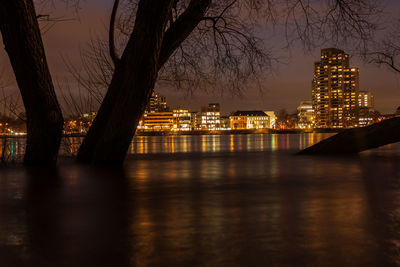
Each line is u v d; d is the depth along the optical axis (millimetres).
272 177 12141
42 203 7633
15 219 6188
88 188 9742
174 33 16047
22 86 14844
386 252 4418
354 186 9930
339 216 6285
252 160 20141
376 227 5535
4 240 4992
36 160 16078
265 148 41906
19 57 14141
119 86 16953
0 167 15312
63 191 9266
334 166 15844
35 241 4941
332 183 10562
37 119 15547
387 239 4926
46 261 4207
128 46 16344
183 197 8328
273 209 6918
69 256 4359
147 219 6164
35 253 4469
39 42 14406
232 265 4059
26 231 5438
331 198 8062
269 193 8836
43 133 15695
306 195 8492
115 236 5160
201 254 4402
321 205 7270
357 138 23109
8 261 4211
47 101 15266
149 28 14312
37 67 14516
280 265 4047
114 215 6473
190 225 5750
